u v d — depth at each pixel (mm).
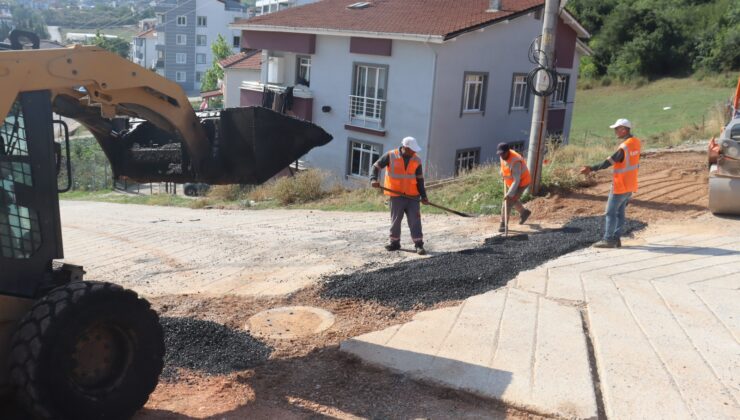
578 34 27438
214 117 5492
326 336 5805
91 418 3951
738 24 47219
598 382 4914
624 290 6898
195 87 78062
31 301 4133
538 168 12367
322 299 6879
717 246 8719
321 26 24328
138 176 5734
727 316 6152
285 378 4992
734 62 46125
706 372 4977
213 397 4688
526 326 5891
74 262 9719
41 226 4180
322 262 8703
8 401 4383
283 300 6883
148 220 15508
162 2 74938
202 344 5559
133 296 4176
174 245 10992
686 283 7137
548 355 5266
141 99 4855
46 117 4172
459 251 8867
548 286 7055
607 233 8789
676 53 48906
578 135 33125
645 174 14094
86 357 4004
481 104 23812
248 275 8156
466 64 22484
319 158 25375
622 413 4367
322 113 25125
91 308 3922
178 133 5156
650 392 4648
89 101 4641
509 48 24031
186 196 25812
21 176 4094
